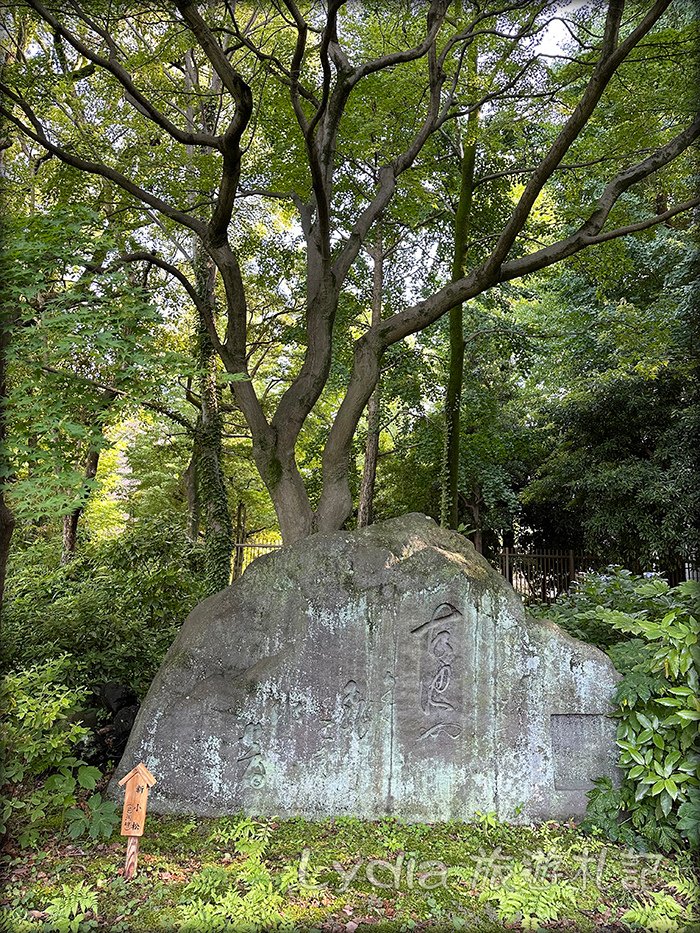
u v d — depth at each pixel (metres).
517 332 12.71
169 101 9.39
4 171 8.84
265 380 17.16
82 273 5.51
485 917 3.67
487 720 4.98
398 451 15.14
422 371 13.59
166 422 10.59
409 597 5.04
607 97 8.44
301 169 8.96
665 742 4.41
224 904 3.58
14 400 4.37
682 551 12.66
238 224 12.17
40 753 4.27
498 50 9.50
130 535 8.73
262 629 5.07
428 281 13.63
